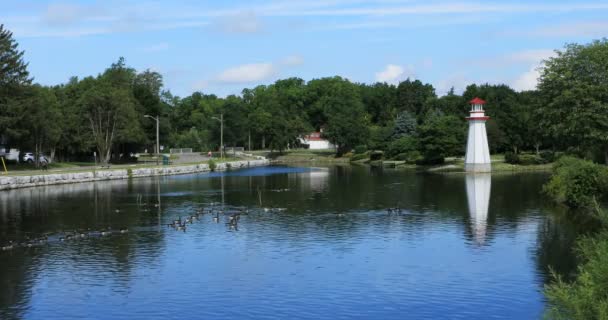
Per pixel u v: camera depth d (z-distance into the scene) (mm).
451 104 195250
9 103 105312
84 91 139000
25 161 127500
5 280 37156
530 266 39562
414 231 51781
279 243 47156
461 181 99438
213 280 36938
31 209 66312
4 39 106500
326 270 39125
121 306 32406
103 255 43344
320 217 59844
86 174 104125
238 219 58469
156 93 178500
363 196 78312
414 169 134625
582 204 61844
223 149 179625
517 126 150000
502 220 57094
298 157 190875
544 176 108000
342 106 198625
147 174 118250
